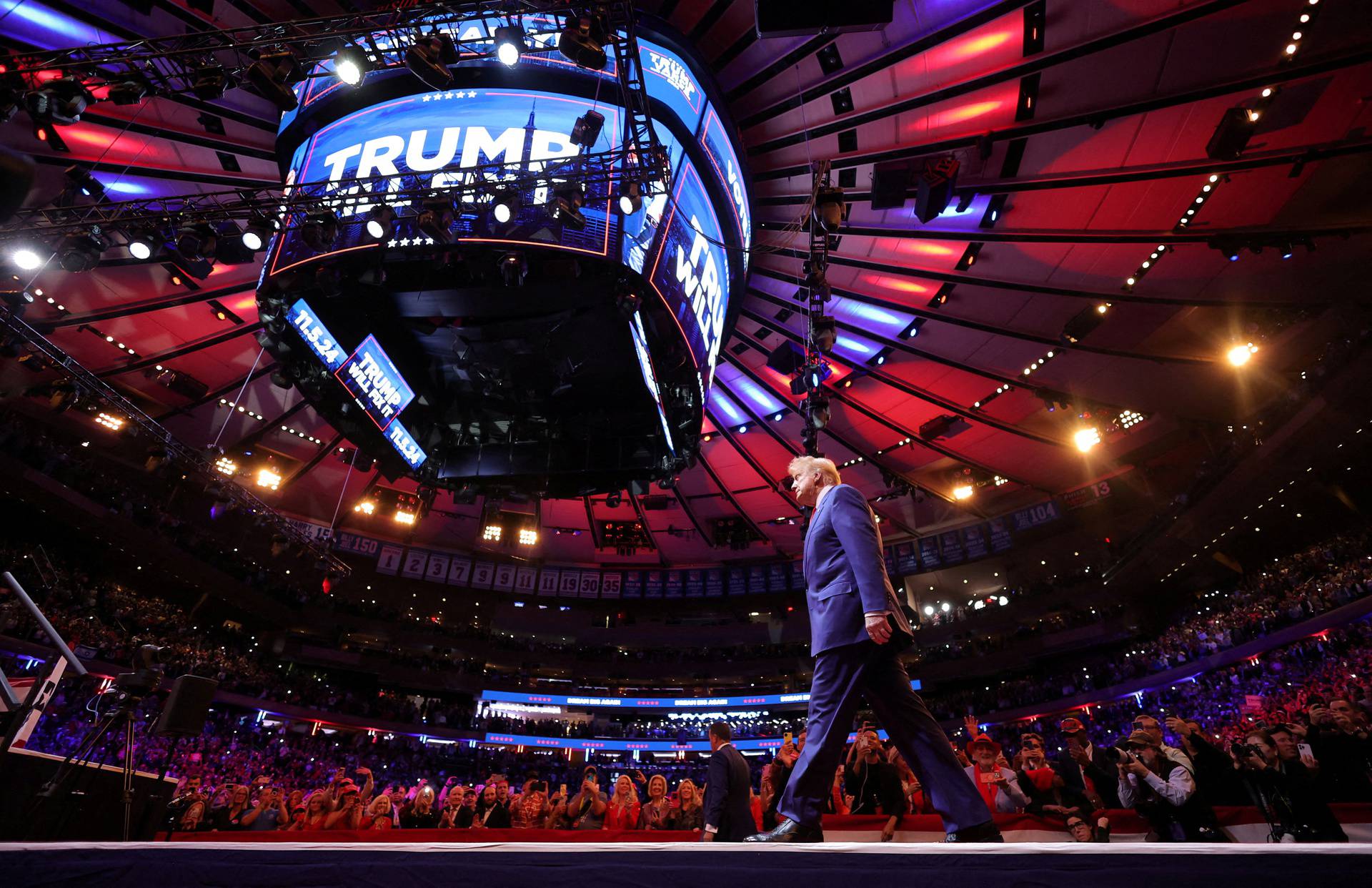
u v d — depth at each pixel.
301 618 33.22
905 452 28.75
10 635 19.20
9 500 23.02
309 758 25.59
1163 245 17.12
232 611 30.80
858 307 21.34
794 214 18.19
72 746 18.67
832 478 3.09
